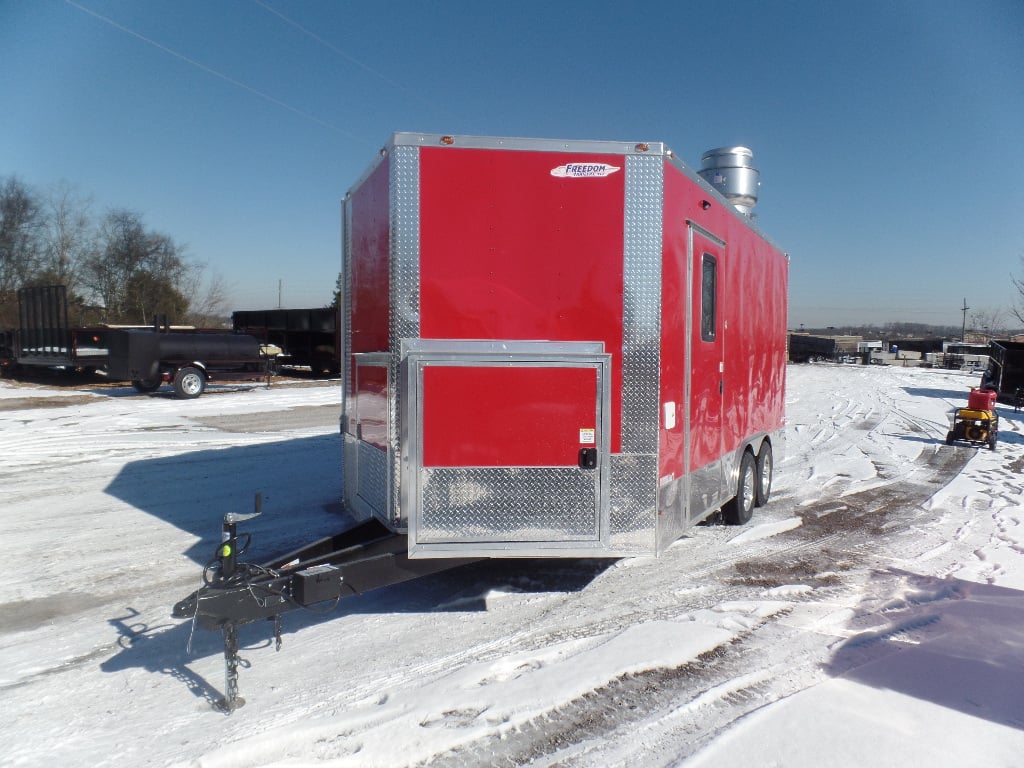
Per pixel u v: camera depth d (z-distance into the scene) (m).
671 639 4.32
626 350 4.34
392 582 4.09
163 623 4.60
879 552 6.36
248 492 8.28
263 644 4.28
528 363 4.07
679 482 4.93
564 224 4.26
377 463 4.57
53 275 44.69
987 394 12.98
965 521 7.52
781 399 8.83
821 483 9.54
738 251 6.38
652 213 4.32
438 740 3.23
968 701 3.64
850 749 3.17
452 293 4.19
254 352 19.69
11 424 13.57
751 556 6.18
